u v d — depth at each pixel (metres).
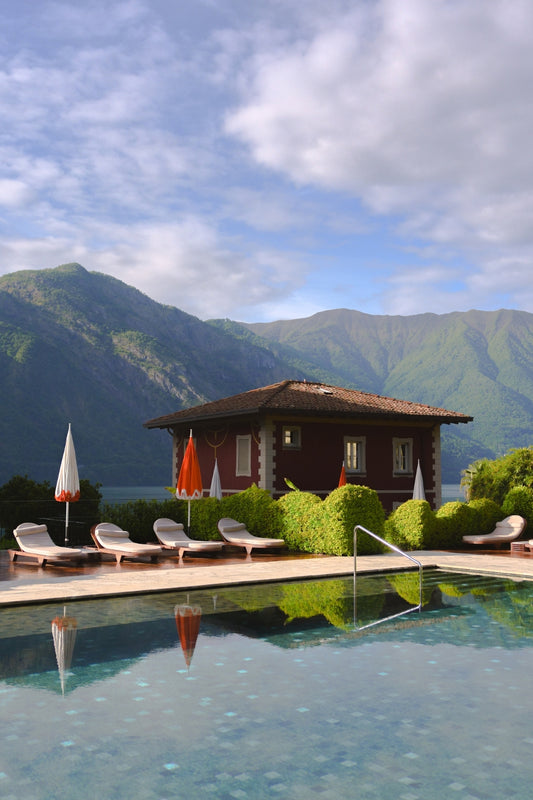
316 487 26.20
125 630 8.74
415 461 29.11
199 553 17.75
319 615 9.81
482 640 8.36
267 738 5.19
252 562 15.84
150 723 5.48
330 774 4.57
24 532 15.36
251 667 7.11
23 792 4.29
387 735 5.26
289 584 12.80
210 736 5.22
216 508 19.70
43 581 12.31
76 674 6.81
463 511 19.67
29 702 5.97
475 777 4.53
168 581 12.34
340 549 16.94
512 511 20.86
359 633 8.70
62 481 17.09
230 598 11.19
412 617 9.72
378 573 14.24
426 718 5.64
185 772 4.59
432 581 13.34
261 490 19.48
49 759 4.79
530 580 13.48
